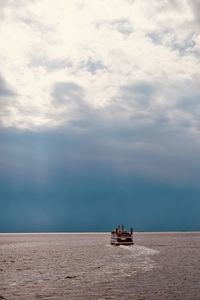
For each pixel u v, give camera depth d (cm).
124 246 11738
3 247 12381
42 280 4184
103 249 10231
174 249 9888
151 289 3506
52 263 6234
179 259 6725
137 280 4062
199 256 7431
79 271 4981
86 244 14338
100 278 4244
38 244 14875
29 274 4744
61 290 3503
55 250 10262
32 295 3275
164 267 5353
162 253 8319
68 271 5016
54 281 4088
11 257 7712
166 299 3058
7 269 5369
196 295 3219
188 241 16238
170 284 3784
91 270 5066
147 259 6725
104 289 3522
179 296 3178
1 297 3191
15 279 4294
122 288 3569
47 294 3309
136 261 6331
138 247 10981
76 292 3388
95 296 3194
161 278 4206
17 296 3238
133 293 3312
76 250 10050
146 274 4562
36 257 7638
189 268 5222
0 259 7181
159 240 17712
